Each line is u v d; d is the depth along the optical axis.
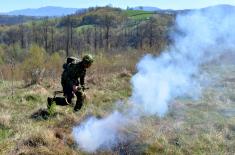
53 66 18.66
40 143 6.77
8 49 50.69
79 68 7.66
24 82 13.39
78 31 100.19
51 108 8.61
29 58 19.83
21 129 7.61
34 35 96.62
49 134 6.99
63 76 7.84
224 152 6.85
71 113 8.85
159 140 7.27
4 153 6.38
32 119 8.48
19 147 6.62
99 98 10.61
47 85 12.56
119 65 16.55
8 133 7.50
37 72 13.74
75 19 117.12
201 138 7.45
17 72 16.61
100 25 105.56
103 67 16.19
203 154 6.80
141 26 62.91
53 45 83.69
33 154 6.35
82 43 81.50
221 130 7.91
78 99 7.84
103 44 69.69
